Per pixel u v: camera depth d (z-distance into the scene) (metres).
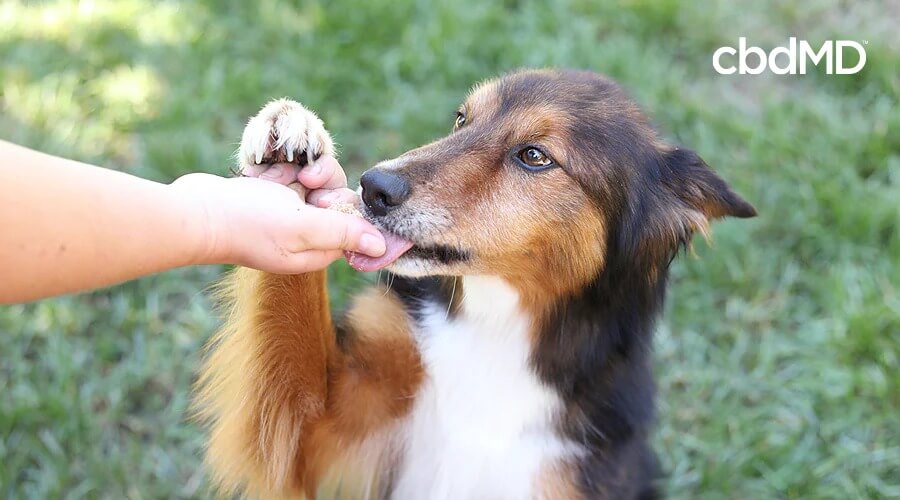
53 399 0.92
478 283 0.75
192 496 0.91
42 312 1.00
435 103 1.28
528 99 0.76
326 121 1.25
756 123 1.30
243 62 1.37
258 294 0.69
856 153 1.23
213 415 0.78
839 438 0.97
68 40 1.39
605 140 0.75
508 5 1.53
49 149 1.17
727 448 0.96
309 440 0.75
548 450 0.77
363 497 0.79
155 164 1.16
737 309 1.08
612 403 0.78
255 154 0.59
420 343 0.77
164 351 1.00
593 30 1.42
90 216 0.49
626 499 0.80
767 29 1.51
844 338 1.01
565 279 0.75
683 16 1.48
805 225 1.14
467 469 0.77
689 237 0.79
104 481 0.90
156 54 1.36
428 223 0.70
